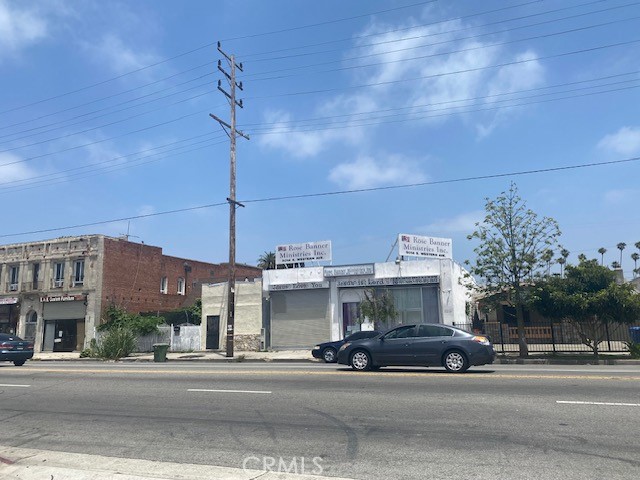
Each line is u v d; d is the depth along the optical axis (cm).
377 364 1472
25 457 675
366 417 845
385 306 2831
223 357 2750
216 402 1022
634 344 2230
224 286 3300
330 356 2131
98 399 1121
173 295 4534
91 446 732
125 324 3384
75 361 2922
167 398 1094
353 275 2919
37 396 1198
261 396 1066
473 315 3641
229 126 2795
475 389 1071
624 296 2089
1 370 1908
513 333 2761
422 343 1433
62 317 3847
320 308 2975
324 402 977
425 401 955
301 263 3147
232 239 2759
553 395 992
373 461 616
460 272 3088
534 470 570
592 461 598
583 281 2233
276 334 3047
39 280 3978
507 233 2277
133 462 636
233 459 643
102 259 3809
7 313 4066
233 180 2777
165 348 2697
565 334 2725
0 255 4166
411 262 2838
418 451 651
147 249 4297
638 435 704
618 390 1048
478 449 653
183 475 573
